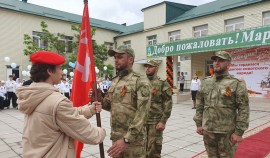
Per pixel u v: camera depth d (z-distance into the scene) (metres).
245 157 4.52
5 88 12.16
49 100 1.64
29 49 20.41
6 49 19.89
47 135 1.64
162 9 21.44
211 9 18.70
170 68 13.71
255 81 11.66
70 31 23.78
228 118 2.94
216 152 3.08
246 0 16.59
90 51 2.68
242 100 2.86
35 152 1.64
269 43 9.34
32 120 1.67
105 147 5.27
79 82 2.67
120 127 2.53
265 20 15.15
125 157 2.51
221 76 3.07
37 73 1.71
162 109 3.75
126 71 2.62
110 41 26.77
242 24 16.33
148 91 2.45
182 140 5.84
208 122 3.05
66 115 1.64
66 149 1.72
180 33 20.00
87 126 1.74
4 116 9.71
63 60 1.80
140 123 2.32
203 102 3.25
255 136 6.02
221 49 10.99
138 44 24.20
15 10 20.09
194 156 4.64
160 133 3.72
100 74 22.78
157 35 22.05
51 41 21.55
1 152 4.97
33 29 21.45
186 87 19.19
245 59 12.01
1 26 19.55
